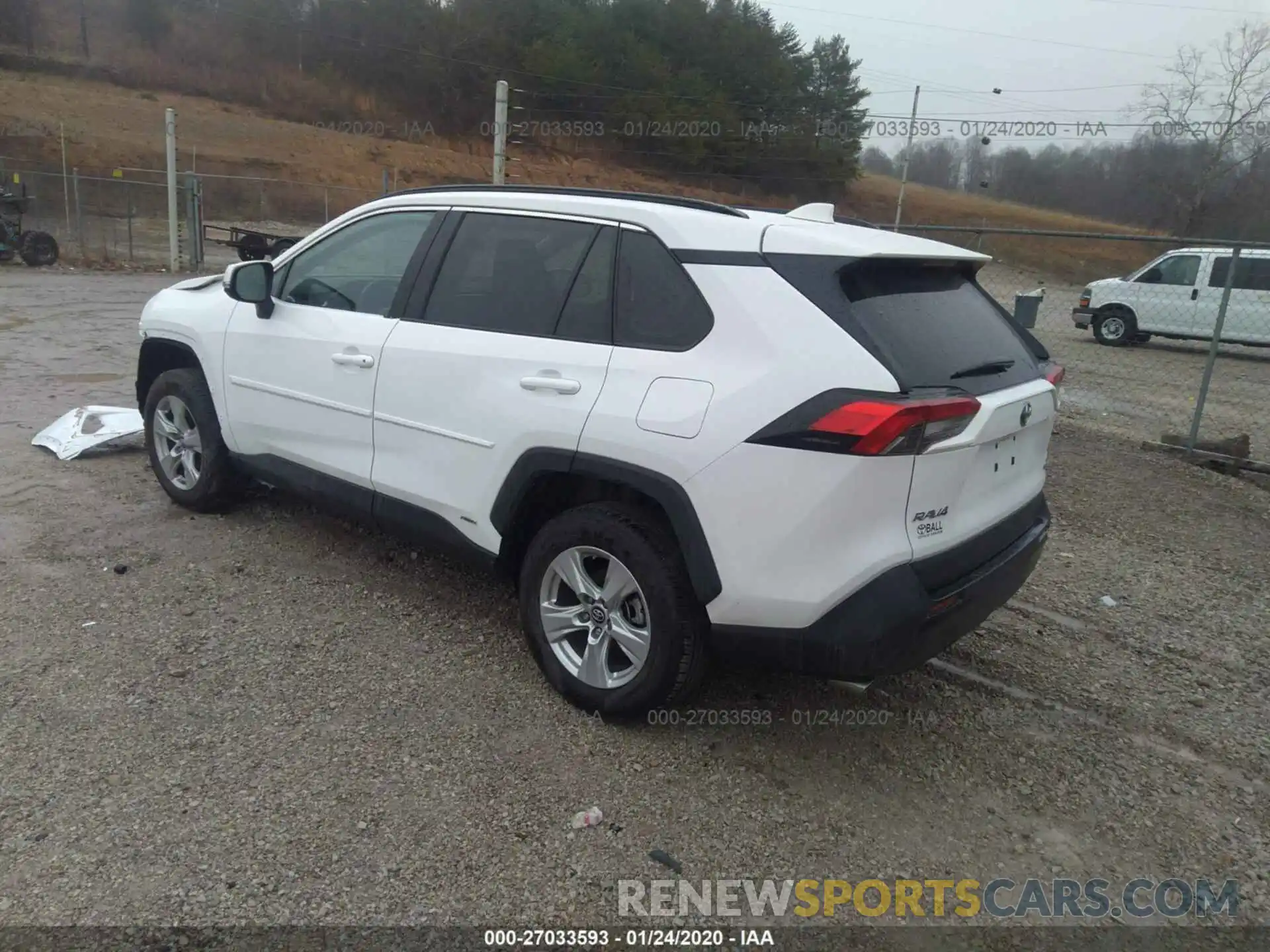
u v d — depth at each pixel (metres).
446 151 56.59
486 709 3.53
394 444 3.98
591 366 3.33
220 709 3.41
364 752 3.22
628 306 3.35
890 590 2.86
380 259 4.21
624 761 3.28
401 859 2.74
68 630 3.90
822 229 3.25
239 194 39.91
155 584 4.38
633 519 3.30
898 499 2.85
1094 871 2.94
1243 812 3.28
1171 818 3.22
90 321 12.93
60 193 35.69
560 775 3.18
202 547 4.82
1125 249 29.77
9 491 5.43
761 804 3.12
